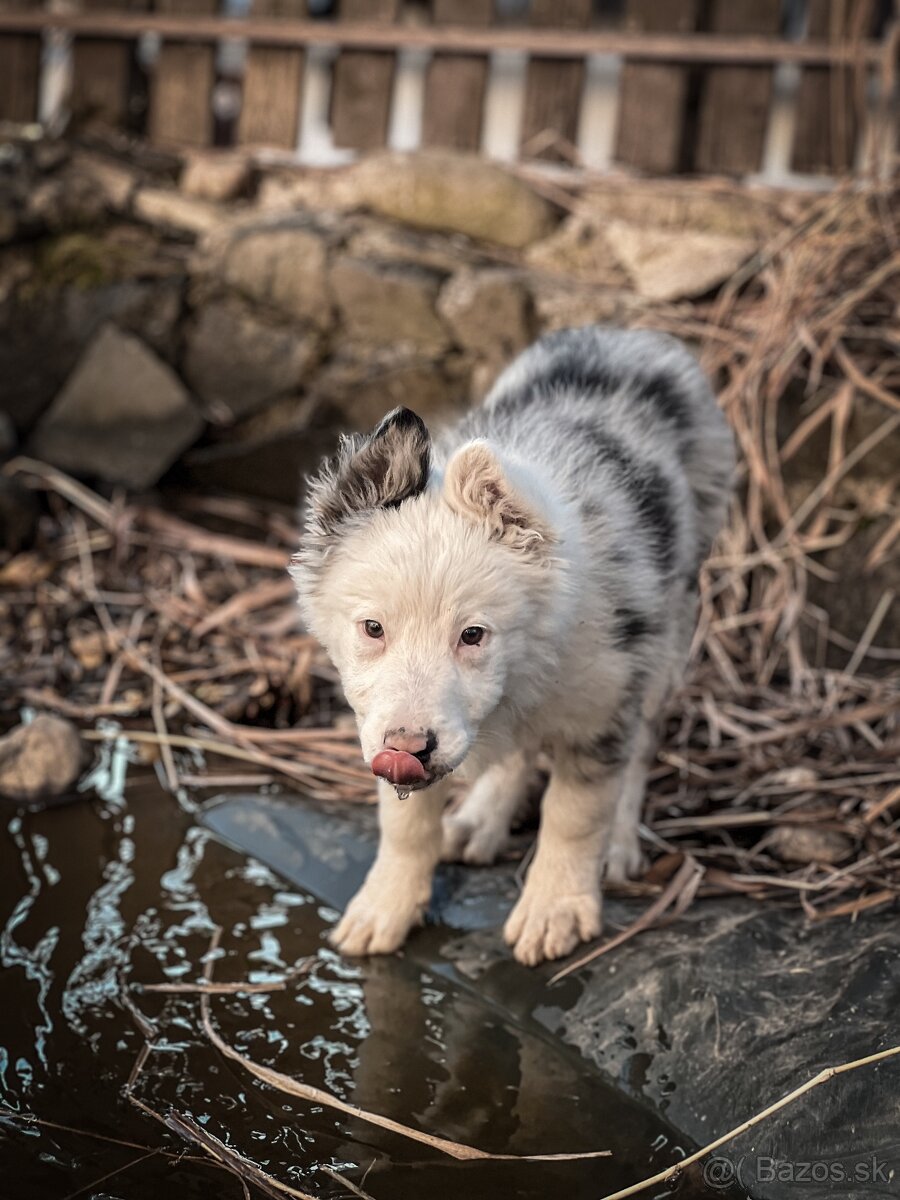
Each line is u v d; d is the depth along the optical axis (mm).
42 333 1997
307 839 1375
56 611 1713
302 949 1261
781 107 2447
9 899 1294
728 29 2000
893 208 1821
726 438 1396
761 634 1652
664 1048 1155
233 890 1324
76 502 1896
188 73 2146
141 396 1969
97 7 2182
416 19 2279
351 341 1953
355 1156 1074
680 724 1553
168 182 2129
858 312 1754
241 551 1817
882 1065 1096
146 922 1278
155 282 1989
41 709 1571
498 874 1338
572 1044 1174
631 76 2025
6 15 2172
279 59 2117
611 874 1318
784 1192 1054
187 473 1987
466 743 1064
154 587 1767
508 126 2605
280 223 1991
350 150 2141
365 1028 1186
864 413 1683
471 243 2006
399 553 1095
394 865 1269
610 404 1315
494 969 1237
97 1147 1068
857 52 1889
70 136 2176
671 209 1971
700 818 1397
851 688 1578
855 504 1683
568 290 1879
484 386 1887
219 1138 1082
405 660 1080
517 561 1105
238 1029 1177
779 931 1235
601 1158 1081
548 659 1137
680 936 1236
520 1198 1048
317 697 1623
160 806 1433
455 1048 1170
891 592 1633
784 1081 1111
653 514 1256
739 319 1782
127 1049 1150
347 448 1152
